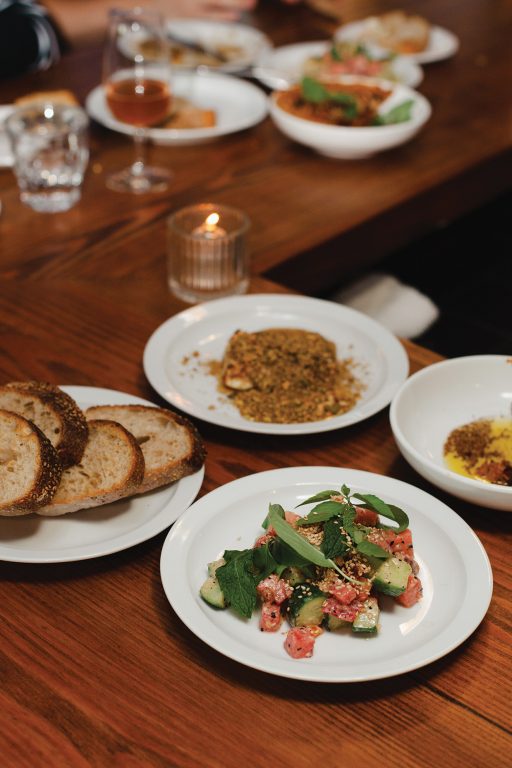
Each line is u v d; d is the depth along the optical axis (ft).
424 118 7.18
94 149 7.34
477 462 4.32
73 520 3.79
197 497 4.05
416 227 7.11
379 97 7.33
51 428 3.89
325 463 4.29
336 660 3.20
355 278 8.07
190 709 3.14
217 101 8.04
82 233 6.19
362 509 3.65
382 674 3.05
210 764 2.97
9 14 10.86
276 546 3.34
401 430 4.25
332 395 4.68
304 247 6.10
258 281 5.74
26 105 6.73
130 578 3.66
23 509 3.56
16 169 6.44
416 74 8.48
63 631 3.42
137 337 5.17
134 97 6.61
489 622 3.50
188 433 4.02
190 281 5.50
